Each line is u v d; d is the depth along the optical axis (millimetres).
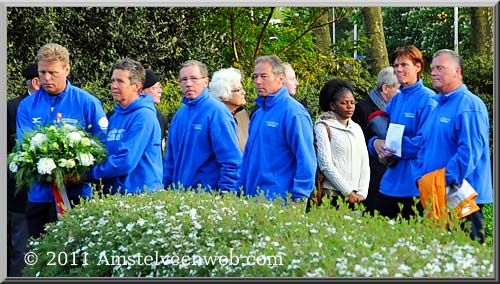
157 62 18328
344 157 9328
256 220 6992
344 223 6648
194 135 9164
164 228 7242
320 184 9328
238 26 18781
